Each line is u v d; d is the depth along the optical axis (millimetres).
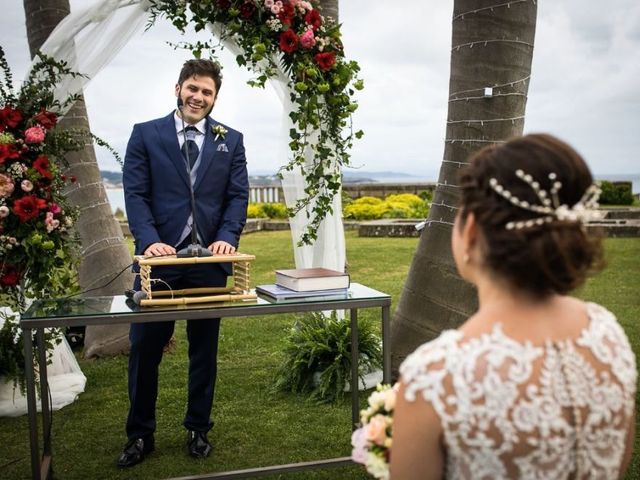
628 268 10031
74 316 2662
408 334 4773
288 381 4770
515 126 4453
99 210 5973
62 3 5840
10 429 4156
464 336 1089
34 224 3775
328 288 2977
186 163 3461
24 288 3963
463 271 1186
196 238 3266
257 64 4523
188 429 3697
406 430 1084
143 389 3535
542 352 1061
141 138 3482
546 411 1029
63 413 4426
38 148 3902
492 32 4367
